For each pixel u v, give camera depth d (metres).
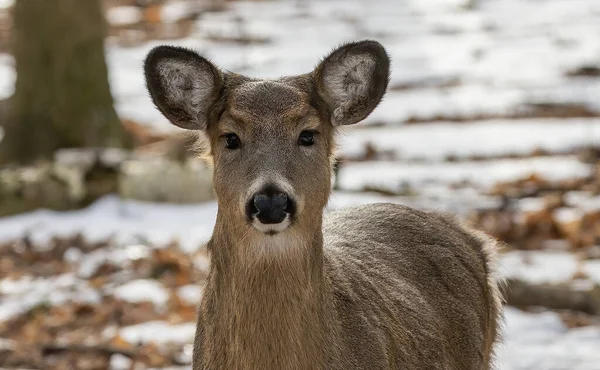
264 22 35.06
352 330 7.28
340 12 36.19
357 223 8.43
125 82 28.31
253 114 7.04
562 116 23.06
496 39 30.98
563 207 16.50
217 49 31.34
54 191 17.59
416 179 18.23
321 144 7.16
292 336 6.94
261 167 6.88
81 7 20.08
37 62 19.97
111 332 12.70
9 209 17.48
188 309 13.31
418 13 35.53
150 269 14.73
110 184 17.98
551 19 33.25
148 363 11.66
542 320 12.37
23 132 19.88
